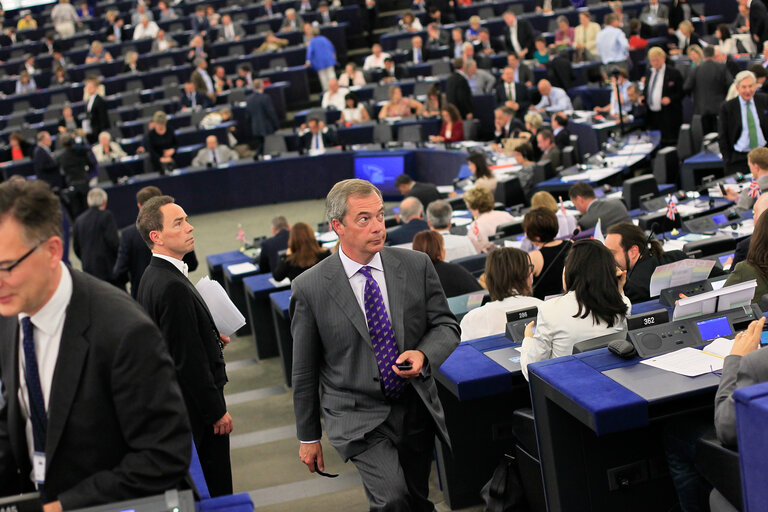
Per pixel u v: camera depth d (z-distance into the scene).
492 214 7.48
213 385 3.54
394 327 2.98
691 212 7.27
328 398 3.05
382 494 2.87
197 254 11.75
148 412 1.88
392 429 2.99
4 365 1.98
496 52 17.19
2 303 1.79
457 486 4.06
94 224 8.55
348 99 14.96
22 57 21.23
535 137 11.83
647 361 3.15
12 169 14.62
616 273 3.45
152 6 23.09
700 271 4.14
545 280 5.25
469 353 3.83
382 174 13.32
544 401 3.20
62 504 1.82
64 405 1.86
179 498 1.79
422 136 13.50
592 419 2.83
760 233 3.79
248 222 13.16
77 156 13.14
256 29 20.48
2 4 25.14
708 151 10.00
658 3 16.36
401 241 6.85
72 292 1.90
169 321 3.47
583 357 3.25
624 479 3.34
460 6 19.59
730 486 2.74
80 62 21.12
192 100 16.59
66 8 22.88
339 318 2.97
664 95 11.47
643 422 2.85
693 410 3.04
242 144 15.88
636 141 11.58
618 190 9.04
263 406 6.20
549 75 14.46
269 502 4.58
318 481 4.79
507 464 3.85
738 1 16.08
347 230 2.89
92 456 1.89
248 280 7.36
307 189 14.04
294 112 17.95
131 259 6.95
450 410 3.98
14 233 1.77
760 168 6.26
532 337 3.60
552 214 5.30
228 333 3.85
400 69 16.52
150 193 5.72
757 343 2.77
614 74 12.04
